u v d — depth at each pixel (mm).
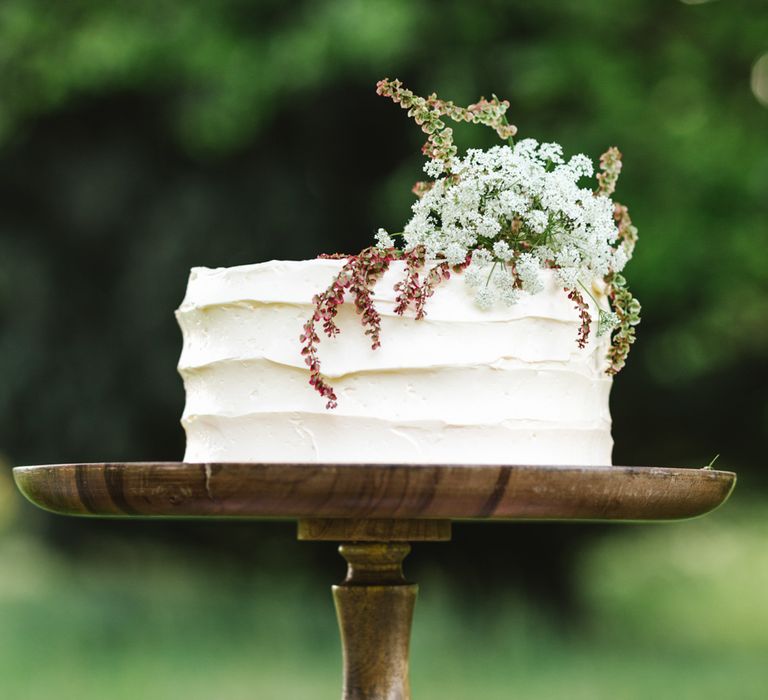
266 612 11578
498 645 10281
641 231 8602
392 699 3223
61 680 9008
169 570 12633
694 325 9172
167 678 9133
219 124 9195
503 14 8859
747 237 8711
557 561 11086
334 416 2938
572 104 8836
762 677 9383
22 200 10414
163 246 10062
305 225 9906
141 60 9250
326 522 3174
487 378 2949
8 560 13734
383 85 3102
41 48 9477
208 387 3102
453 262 2955
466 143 8508
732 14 9102
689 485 2777
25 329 10711
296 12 9016
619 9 9000
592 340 3127
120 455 10617
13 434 10922
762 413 10047
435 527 3197
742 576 14953
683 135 8734
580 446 3070
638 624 11695
